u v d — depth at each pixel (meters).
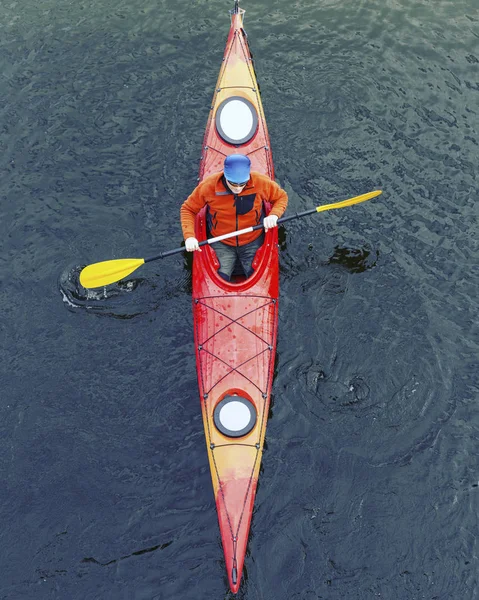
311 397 6.02
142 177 7.76
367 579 5.08
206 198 6.04
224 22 9.10
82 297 6.74
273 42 8.89
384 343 6.39
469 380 6.14
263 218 6.57
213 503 5.45
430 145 7.94
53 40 8.98
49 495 5.54
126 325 6.57
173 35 9.01
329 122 8.15
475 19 9.08
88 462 5.72
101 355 6.37
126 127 8.19
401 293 6.75
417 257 7.04
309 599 5.00
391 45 8.84
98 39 8.98
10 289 6.85
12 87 8.56
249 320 5.98
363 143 7.98
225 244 6.38
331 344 6.38
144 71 8.69
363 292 6.75
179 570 5.15
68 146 8.03
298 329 6.47
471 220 7.32
